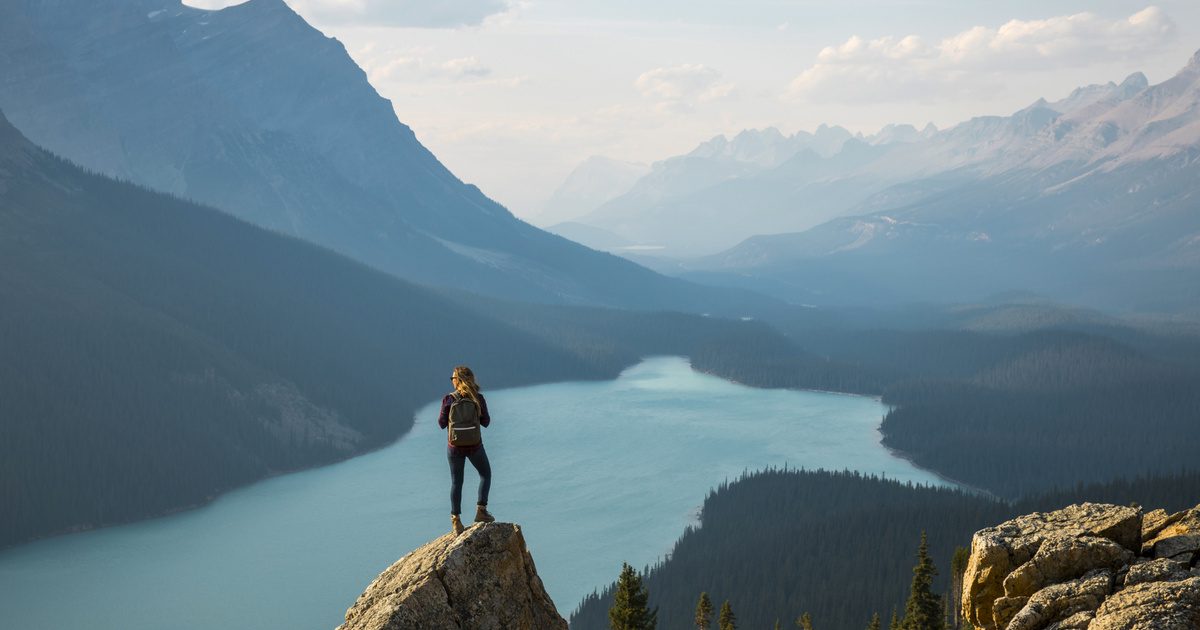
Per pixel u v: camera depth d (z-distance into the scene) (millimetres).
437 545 17922
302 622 185625
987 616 19391
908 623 80188
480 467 18906
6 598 199625
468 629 16562
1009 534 19766
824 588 161750
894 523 195000
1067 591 17422
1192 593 15898
